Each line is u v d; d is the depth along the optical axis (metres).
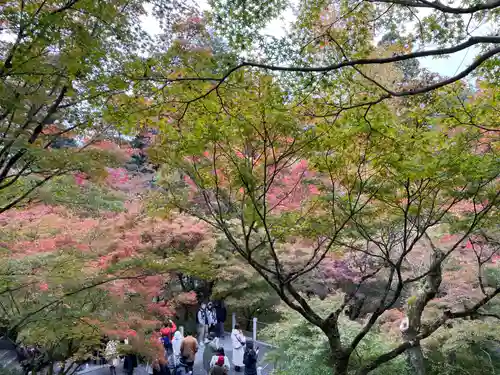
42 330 5.17
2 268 4.65
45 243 5.52
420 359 6.36
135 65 2.98
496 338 6.59
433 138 3.74
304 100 3.44
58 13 3.11
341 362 4.44
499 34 2.96
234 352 10.86
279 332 8.35
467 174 3.71
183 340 9.46
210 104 3.33
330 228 4.80
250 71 3.15
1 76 3.12
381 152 3.74
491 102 3.62
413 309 6.51
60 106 3.68
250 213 4.15
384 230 5.67
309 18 3.38
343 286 11.21
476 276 7.33
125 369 9.05
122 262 4.94
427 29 3.18
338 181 4.52
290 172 5.22
